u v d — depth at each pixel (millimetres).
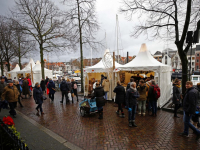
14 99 6203
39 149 3588
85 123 5410
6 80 14328
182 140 3936
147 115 6246
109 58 9516
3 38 18359
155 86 6039
